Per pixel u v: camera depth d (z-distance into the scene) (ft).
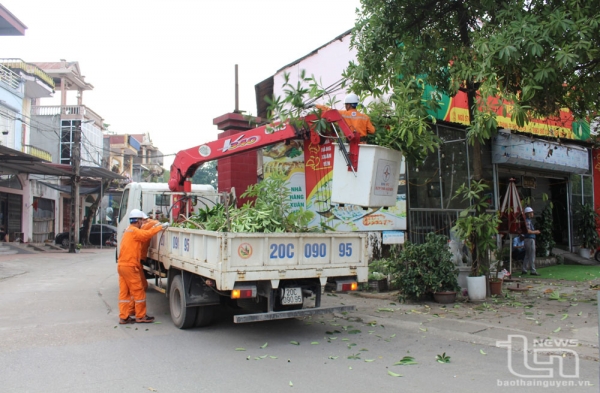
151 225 25.14
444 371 16.29
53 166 73.56
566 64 22.02
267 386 14.84
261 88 56.03
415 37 31.48
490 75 23.30
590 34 22.31
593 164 53.62
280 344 20.18
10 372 16.28
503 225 38.88
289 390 14.48
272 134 24.80
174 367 16.88
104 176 91.40
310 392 14.30
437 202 38.01
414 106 24.57
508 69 24.53
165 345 19.99
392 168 20.83
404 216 35.60
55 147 100.32
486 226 28.30
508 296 29.96
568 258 48.29
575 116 31.19
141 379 15.57
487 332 21.22
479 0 28.73
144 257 28.37
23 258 64.28
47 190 95.20
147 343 20.33
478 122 23.62
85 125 104.06
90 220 94.53
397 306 27.71
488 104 25.63
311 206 35.99
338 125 20.97
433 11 31.07
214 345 20.02
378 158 19.94
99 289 36.17
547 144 44.42
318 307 21.58
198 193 35.65
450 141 38.22
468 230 27.84
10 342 20.31
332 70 46.65
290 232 21.31
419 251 28.19
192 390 14.52
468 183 39.96
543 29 22.80
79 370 16.52
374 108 24.67
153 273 28.84
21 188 84.64
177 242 23.98
